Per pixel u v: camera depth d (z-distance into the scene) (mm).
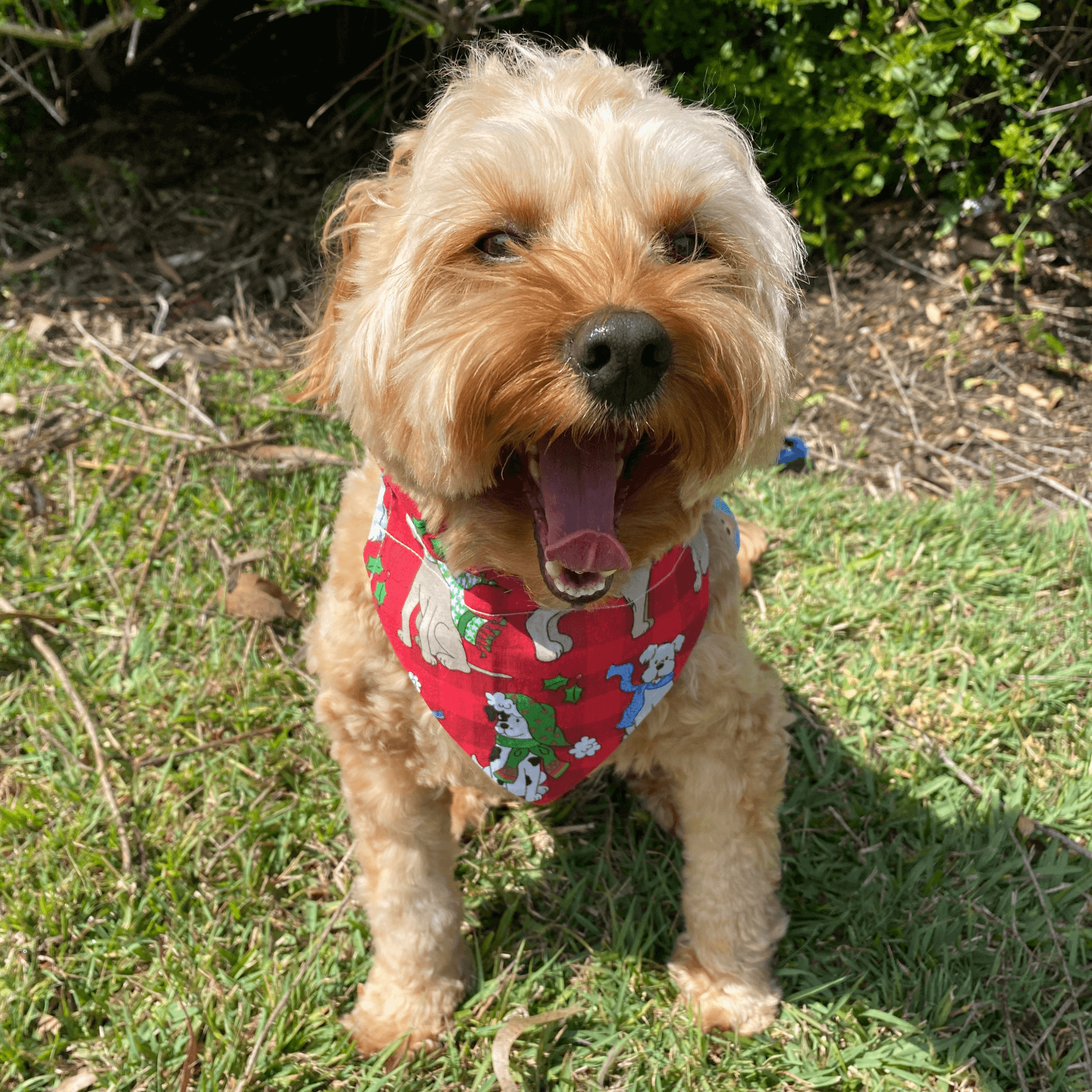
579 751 523
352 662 531
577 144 446
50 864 606
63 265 1112
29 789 645
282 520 835
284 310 1094
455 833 639
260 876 610
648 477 471
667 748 541
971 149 1106
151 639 741
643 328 414
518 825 650
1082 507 853
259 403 958
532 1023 542
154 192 1193
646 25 1104
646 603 495
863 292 1098
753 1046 548
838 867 625
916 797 650
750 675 537
